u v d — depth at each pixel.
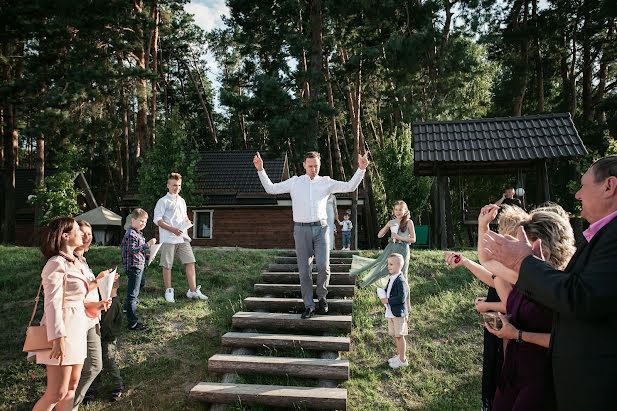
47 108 16.73
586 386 1.78
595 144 25.67
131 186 22.98
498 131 13.59
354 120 23.80
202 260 8.78
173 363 5.38
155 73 18.22
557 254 2.62
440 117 24.16
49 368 3.68
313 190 5.86
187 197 16.83
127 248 6.09
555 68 29.59
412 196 21.83
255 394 4.51
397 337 5.33
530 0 27.83
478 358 5.51
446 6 25.16
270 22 21.11
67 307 3.75
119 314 4.97
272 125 17.62
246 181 22.39
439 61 24.19
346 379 4.89
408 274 8.09
